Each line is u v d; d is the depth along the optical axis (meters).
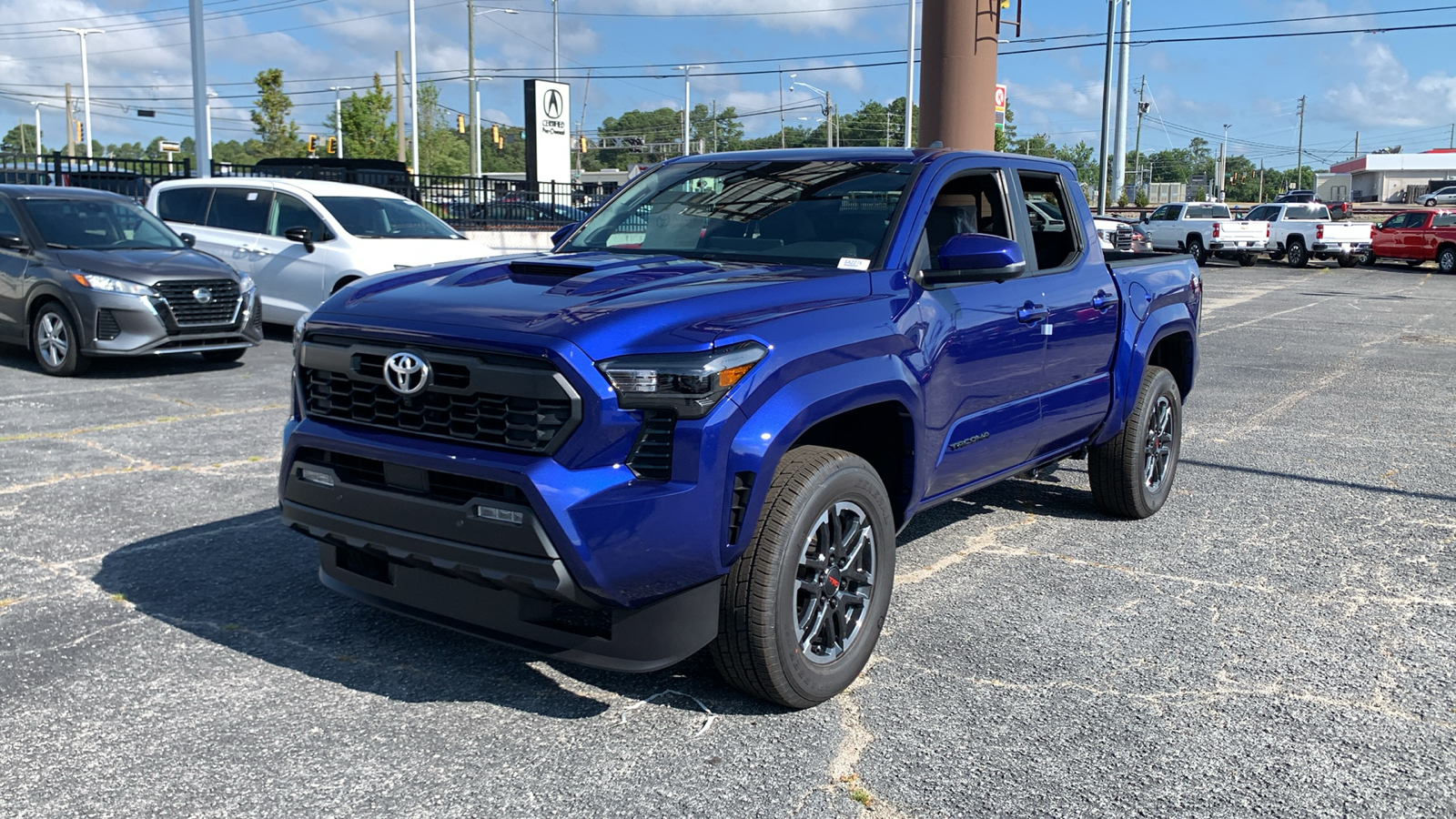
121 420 8.17
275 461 6.92
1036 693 3.75
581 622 3.51
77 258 10.06
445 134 79.88
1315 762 3.31
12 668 3.79
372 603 3.68
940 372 4.07
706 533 3.18
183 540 5.27
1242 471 7.16
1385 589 4.88
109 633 4.11
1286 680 3.90
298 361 3.68
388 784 3.08
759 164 4.85
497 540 3.14
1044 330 4.74
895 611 4.52
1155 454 6.02
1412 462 7.45
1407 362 12.71
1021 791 3.11
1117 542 5.54
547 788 3.07
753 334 3.31
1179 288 6.15
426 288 3.67
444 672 3.83
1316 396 10.26
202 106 20.41
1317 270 32.97
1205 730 3.50
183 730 3.38
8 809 2.92
